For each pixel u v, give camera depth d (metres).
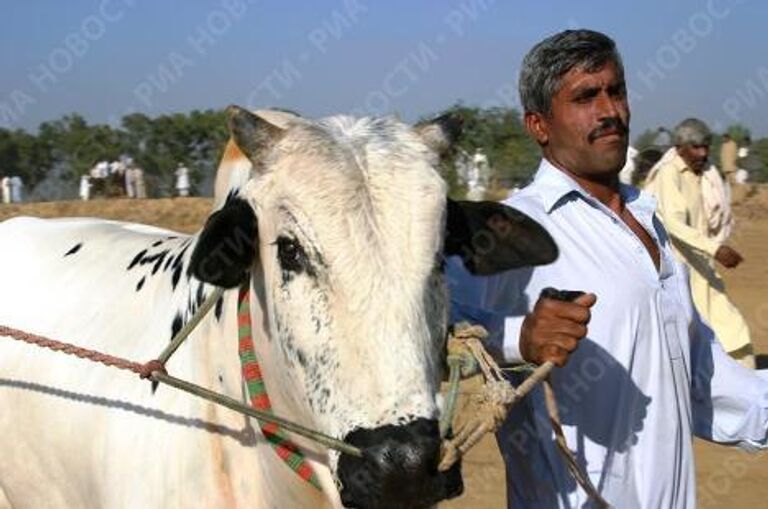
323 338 3.01
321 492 3.49
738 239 21.50
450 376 3.22
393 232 3.02
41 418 4.45
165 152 33.31
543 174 3.71
